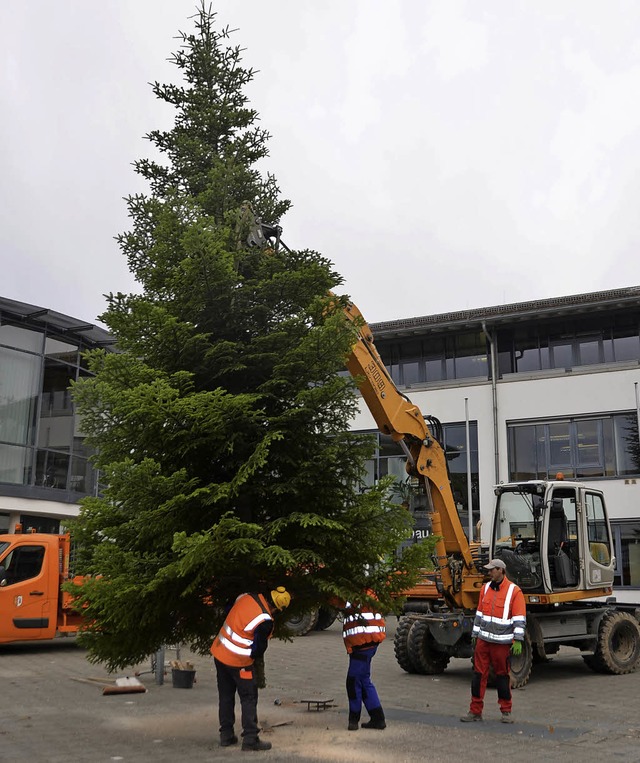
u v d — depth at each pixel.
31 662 13.91
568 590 13.23
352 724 8.15
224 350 8.18
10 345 21.33
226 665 7.25
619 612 13.95
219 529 7.05
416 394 26.02
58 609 15.10
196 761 6.69
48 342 22.34
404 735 7.90
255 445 8.09
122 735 7.85
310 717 8.96
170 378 7.89
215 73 10.28
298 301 8.63
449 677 12.83
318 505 8.28
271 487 8.01
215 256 8.02
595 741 7.82
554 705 10.16
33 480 21.39
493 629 8.85
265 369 8.52
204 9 10.42
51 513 21.92
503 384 25.09
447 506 13.14
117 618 7.39
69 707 9.52
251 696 7.23
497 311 26.09
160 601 7.59
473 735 8.00
